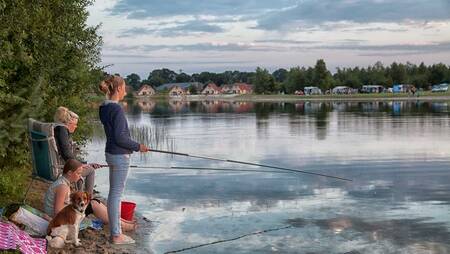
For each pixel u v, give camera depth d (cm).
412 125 2947
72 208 684
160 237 763
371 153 1733
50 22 1091
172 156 1784
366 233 774
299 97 12925
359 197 1034
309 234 770
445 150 1777
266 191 1107
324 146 1972
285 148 1942
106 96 727
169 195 1080
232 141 2280
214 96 18088
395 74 15138
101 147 2159
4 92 904
